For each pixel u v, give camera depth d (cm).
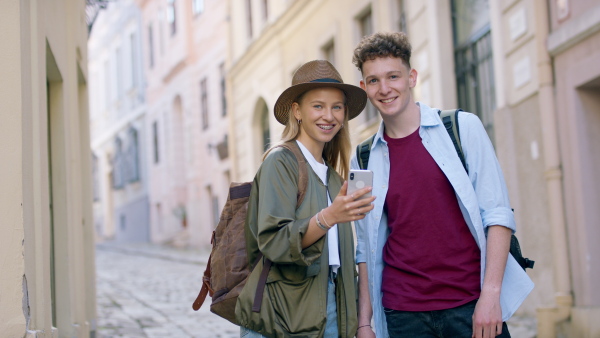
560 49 676
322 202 303
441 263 305
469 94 898
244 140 1916
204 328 762
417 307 306
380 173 321
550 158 692
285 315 291
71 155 566
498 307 291
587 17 623
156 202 2819
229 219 311
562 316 663
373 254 321
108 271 1587
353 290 310
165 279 1341
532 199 734
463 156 308
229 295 299
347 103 325
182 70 2473
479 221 300
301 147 311
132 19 3042
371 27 1191
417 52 998
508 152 768
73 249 541
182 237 2448
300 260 279
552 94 694
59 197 512
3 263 314
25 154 330
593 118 663
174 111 2605
